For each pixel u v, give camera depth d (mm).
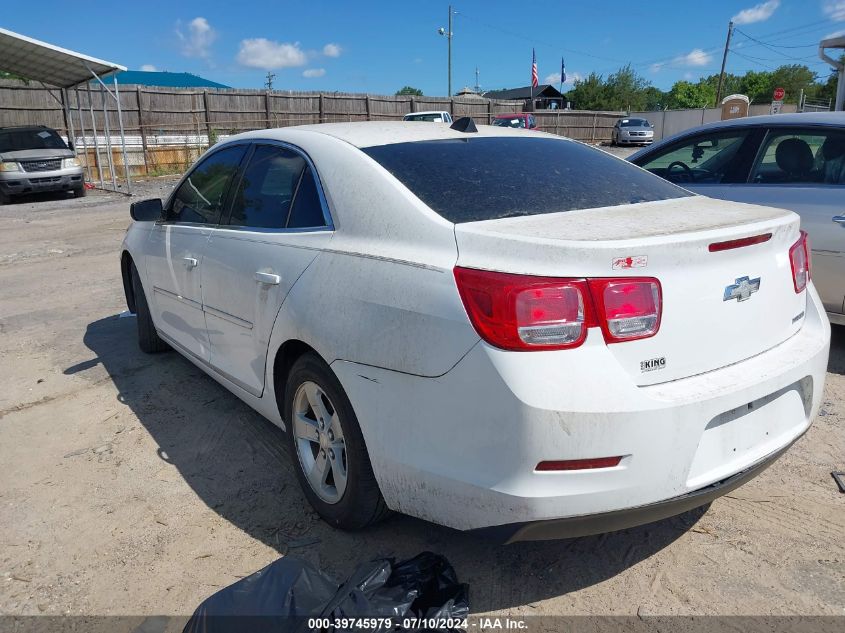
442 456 2188
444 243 2268
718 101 58750
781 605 2352
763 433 2377
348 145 2881
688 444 2100
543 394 1964
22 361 4984
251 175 3400
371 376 2350
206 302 3559
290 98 26438
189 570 2611
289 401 2893
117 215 13344
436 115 25312
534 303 1988
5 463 3484
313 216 2836
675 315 2117
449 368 2117
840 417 3752
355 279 2447
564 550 2688
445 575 2168
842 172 4410
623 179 2998
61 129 20562
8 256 9211
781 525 2803
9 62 15930
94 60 15602
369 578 2057
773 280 2426
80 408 4121
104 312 6273
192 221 3869
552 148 3232
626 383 2023
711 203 2789
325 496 2789
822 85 68875
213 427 3818
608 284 2012
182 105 23391
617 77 61344
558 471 2010
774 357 2420
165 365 4793
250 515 2961
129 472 3354
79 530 2887
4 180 15547
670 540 2732
